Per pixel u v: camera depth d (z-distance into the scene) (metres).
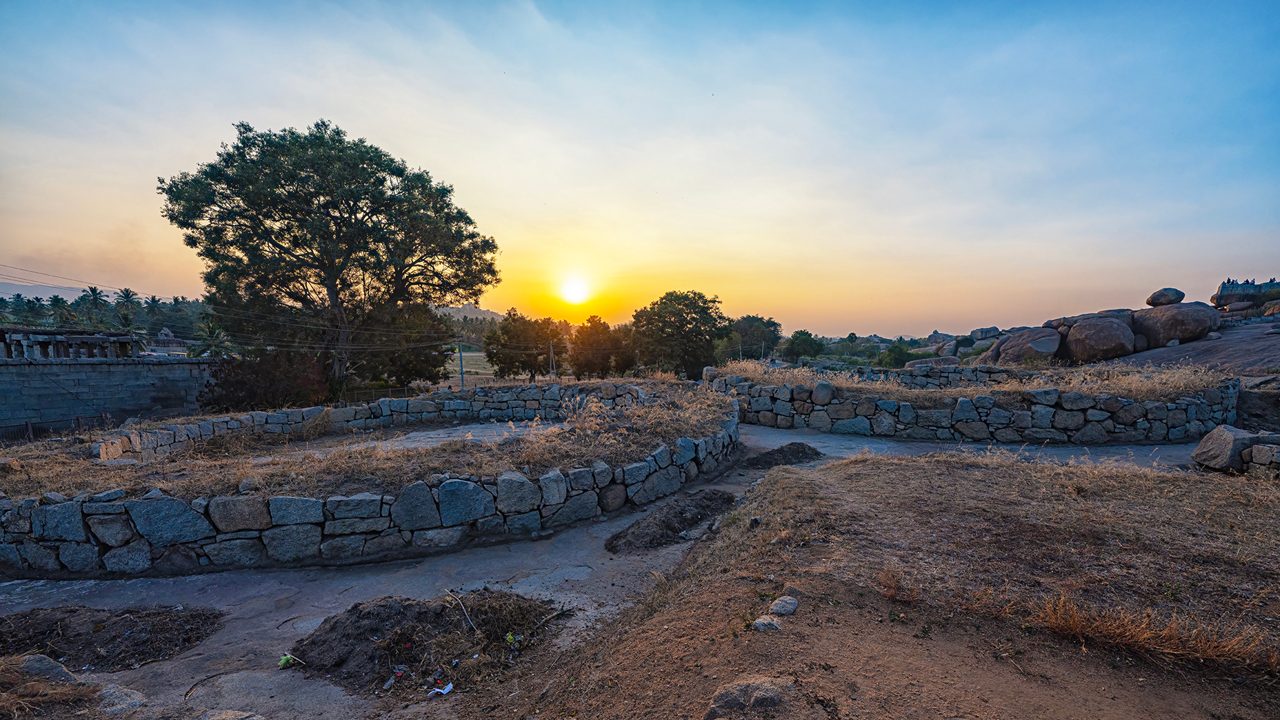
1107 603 3.23
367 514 6.08
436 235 30.94
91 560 5.76
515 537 6.61
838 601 3.32
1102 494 5.34
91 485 6.27
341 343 31.14
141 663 3.98
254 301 30.06
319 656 3.88
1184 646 2.77
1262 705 2.39
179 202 28.81
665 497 8.22
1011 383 15.36
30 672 3.34
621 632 3.75
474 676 3.59
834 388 13.45
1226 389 12.39
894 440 12.16
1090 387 12.09
